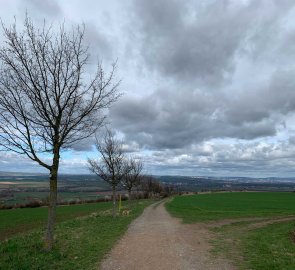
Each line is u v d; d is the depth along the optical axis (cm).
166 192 12481
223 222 3052
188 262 1230
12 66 1258
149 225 2630
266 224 2883
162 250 1457
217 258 1313
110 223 2720
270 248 1568
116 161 3359
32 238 1862
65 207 6181
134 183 5359
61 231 2188
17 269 1095
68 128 1409
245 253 1429
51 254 1303
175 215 3841
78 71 1366
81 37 1384
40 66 1298
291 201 7262
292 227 2612
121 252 1405
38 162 1325
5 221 3772
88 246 1538
